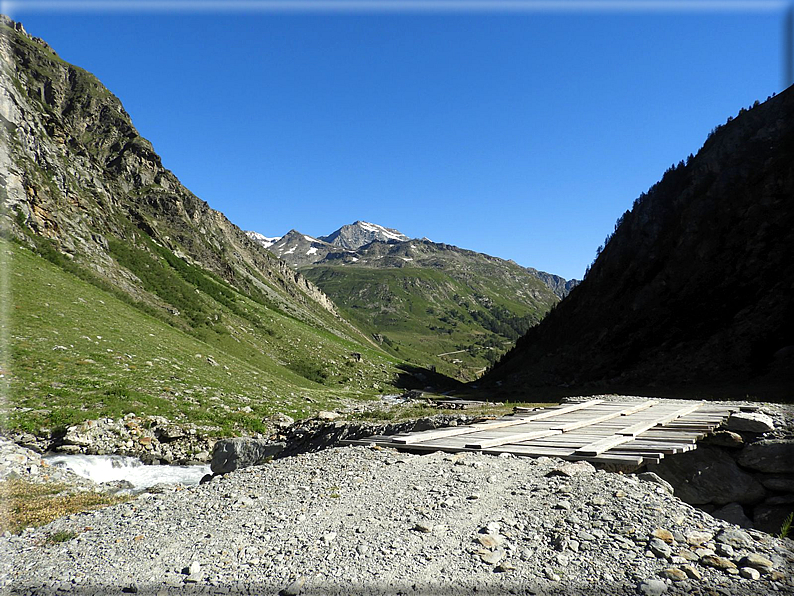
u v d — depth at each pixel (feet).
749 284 187.73
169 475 92.32
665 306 226.58
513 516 28.30
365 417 117.80
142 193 490.49
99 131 503.20
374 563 22.84
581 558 23.07
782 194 207.10
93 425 104.53
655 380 166.40
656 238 292.20
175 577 22.16
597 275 336.29
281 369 301.22
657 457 38.86
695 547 23.95
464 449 45.68
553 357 294.25
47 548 26.68
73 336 152.76
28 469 67.67
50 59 504.84
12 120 270.46
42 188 263.08
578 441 47.24
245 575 22.11
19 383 113.19
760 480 52.65
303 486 35.22
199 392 147.64
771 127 250.57
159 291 301.22
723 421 62.49
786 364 125.70
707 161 282.97
